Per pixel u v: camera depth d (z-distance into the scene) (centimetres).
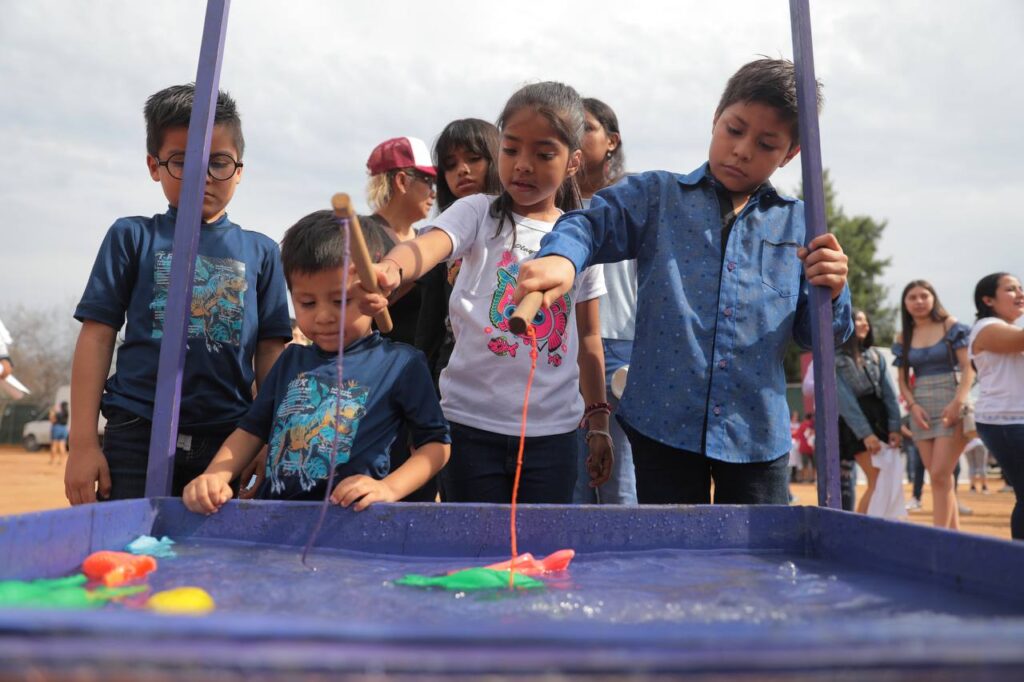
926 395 489
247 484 233
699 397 200
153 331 221
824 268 178
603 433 245
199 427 219
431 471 187
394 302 278
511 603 114
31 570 122
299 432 187
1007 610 109
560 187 246
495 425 215
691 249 207
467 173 292
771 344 204
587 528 158
